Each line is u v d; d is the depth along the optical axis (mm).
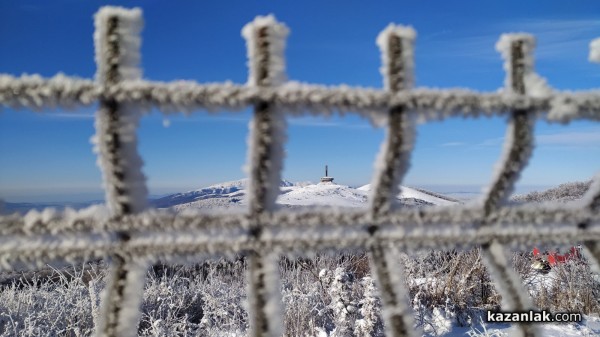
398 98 783
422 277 5730
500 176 855
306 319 4645
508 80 859
